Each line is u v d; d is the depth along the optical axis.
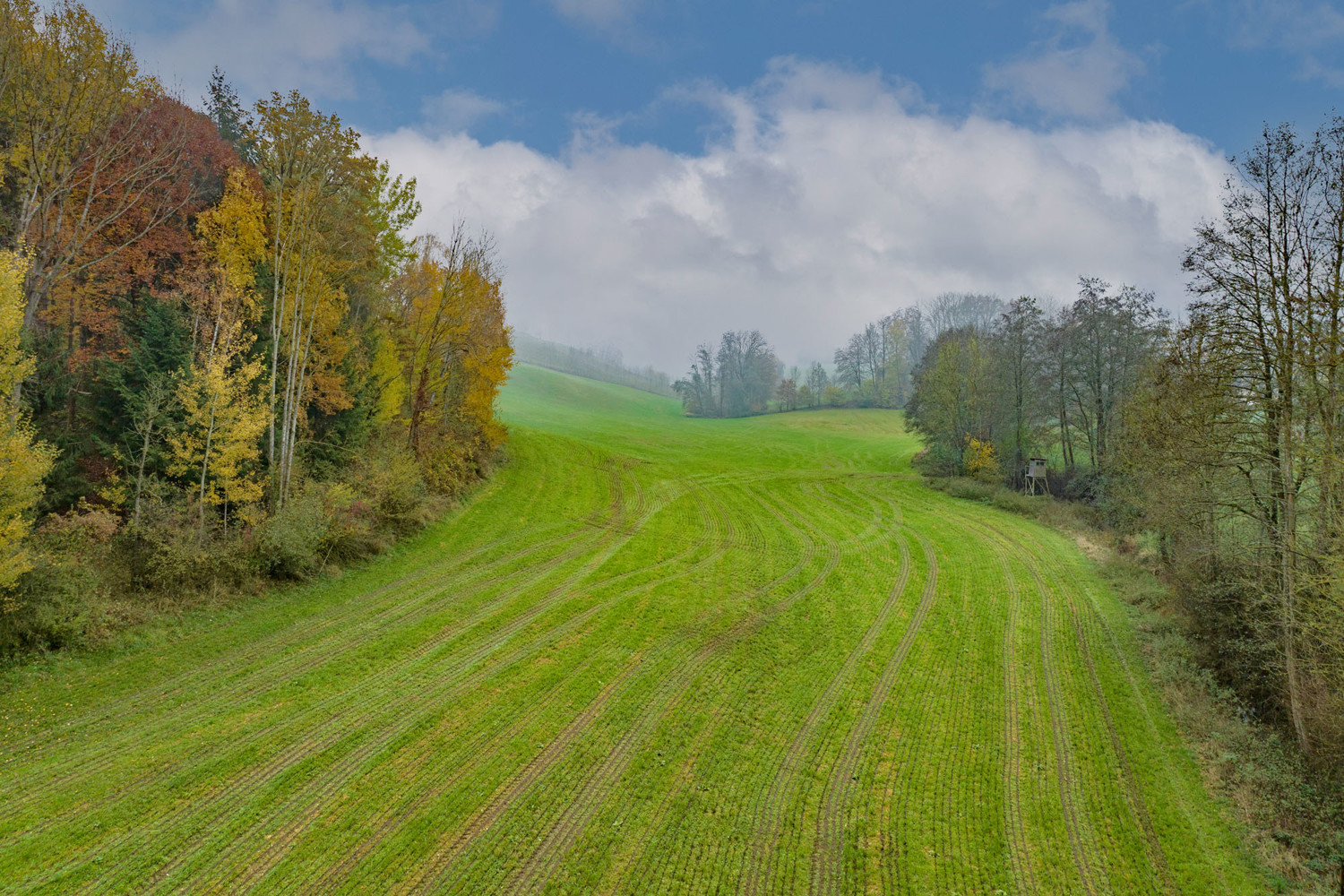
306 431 30.80
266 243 27.78
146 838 13.18
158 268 31.25
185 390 22.98
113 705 16.98
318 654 20.58
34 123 23.56
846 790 16.84
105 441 24.38
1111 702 21.44
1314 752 18.05
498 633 23.14
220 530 24.72
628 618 25.20
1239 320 21.02
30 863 12.28
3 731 15.51
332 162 29.47
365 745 16.69
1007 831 15.76
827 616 27.09
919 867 14.48
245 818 13.95
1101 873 14.66
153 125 30.19
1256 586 20.61
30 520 19.12
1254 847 15.54
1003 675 22.98
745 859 14.34
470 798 15.27
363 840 13.75
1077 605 29.19
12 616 17.92
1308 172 19.00
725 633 24.70
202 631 20.80
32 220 26.62
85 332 28.81
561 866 13.66
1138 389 31.38
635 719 19.00
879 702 20.97
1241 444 21.12
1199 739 19.59
